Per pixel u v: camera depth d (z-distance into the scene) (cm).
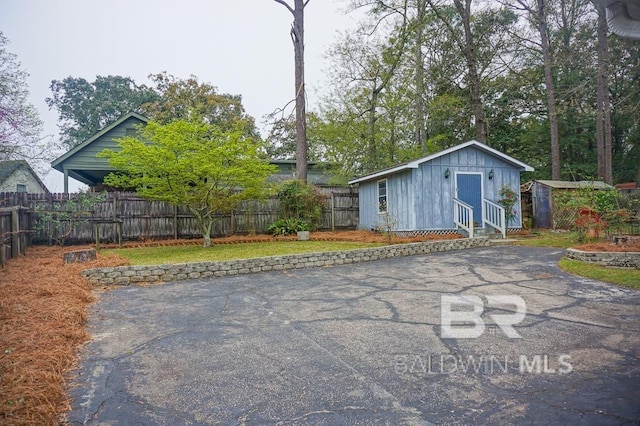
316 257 836
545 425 225
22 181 2158
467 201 1274
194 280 707
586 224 982
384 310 477
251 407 254
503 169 1329
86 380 296
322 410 249
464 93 2269
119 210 1224
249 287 636
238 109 3034
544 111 2342
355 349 352
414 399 260
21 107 1284
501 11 2061
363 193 1545
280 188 1352
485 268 731
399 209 1286
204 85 2861
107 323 442
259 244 1157
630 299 503
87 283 636
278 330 411
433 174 1237
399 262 850
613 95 2067
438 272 714
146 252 1005
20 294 502
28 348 331
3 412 233
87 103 3625
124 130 1598
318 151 1950
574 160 2344
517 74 2130
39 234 1140
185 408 254
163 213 1280
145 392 277
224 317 464
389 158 1914
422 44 2036
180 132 979
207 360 334
